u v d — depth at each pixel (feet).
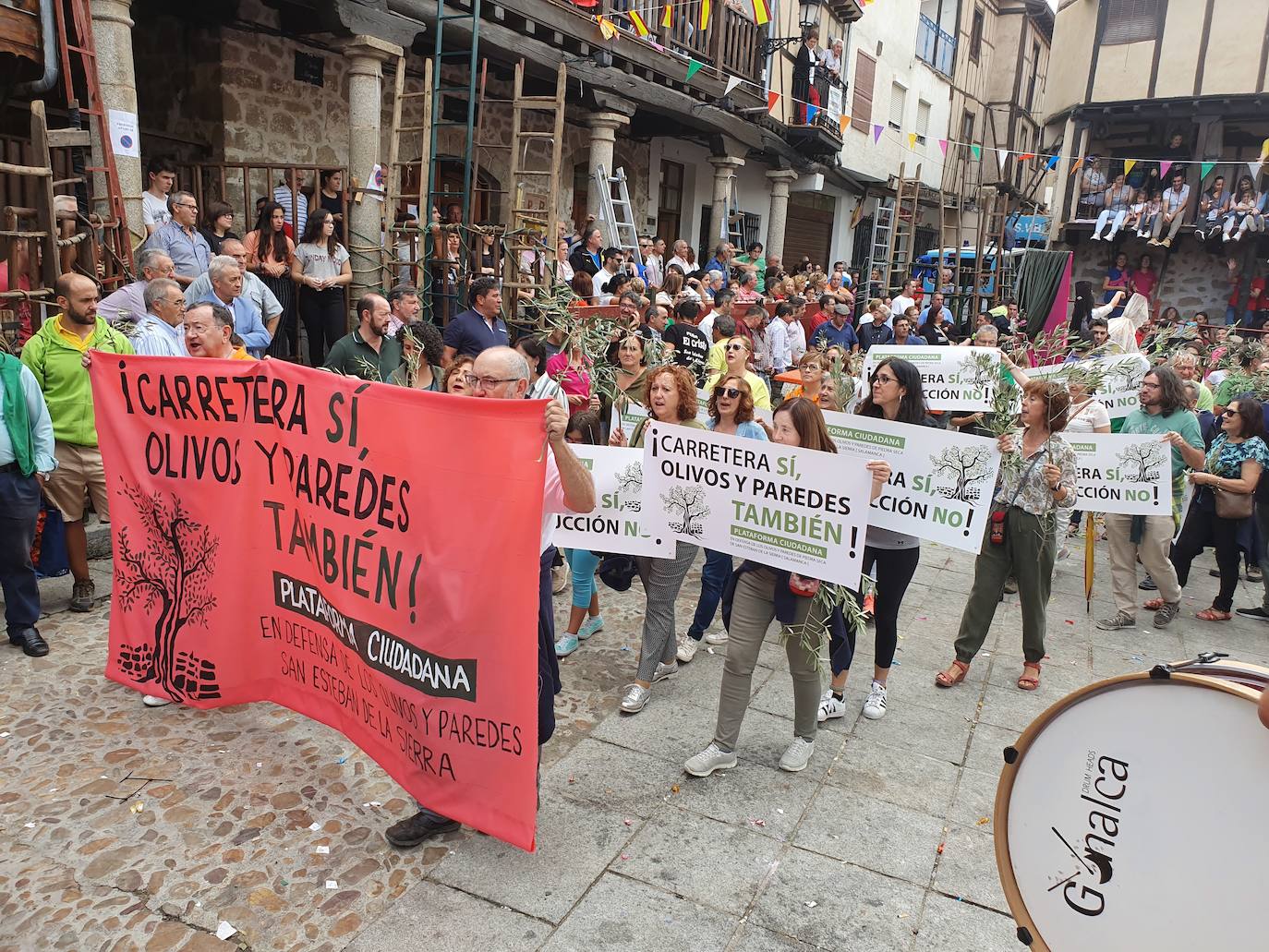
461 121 40.68
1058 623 21.02
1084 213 74.13
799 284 45.98
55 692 13.98
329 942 9.27
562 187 48.06
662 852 11.07
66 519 16.46
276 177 32.76
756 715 14.93
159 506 13.08
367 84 29.01
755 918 10.00
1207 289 70.59
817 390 20.43
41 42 20.90
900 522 14.32
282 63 32.58
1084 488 19.97
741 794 12.48
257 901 9.78
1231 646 20.21
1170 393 20.70
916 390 14.56
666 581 14.40
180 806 11.34
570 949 9.36
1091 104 71.56
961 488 13.74
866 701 15.33
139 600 13.55
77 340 16.28
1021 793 7.63
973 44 94.38
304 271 27.17
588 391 18.22
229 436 12.30
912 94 82.38
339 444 11.05
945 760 13.85
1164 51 68.39
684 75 45.32
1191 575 26.73
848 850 11.36
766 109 51.47
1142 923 6.94
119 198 21.76
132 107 23.21
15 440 14.25
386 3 28.71
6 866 10.12
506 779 10.05
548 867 10.64
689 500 13.16
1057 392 15.64
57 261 18.63
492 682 9.96
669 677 16.19
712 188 62.80
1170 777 6.72
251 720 13.48
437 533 10.16
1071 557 27.17
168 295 17.57
